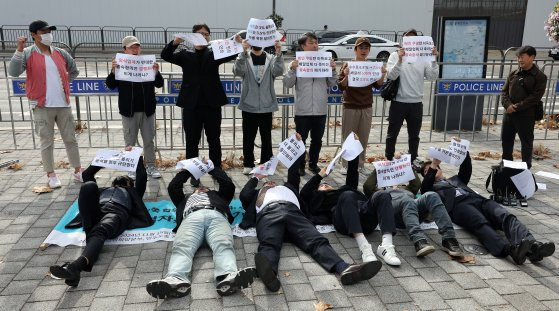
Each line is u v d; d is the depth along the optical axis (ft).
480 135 30.81
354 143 16.38
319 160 24.45
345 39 75.41
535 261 13.71
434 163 16.93
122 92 19.88
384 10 99.50
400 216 15.35
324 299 11.75
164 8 92.17
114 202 15.03
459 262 13.75
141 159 16.48
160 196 18.86
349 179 16.58
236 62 20.10
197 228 13.57
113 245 14.49
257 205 15.02
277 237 13.70
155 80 20.35
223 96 19.84
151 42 92.68
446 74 30.55
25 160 23.47
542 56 89.04
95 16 90.27
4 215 16.70
